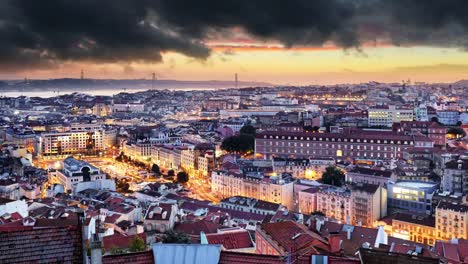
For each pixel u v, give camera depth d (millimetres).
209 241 169250
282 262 85125
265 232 148250
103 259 83438
